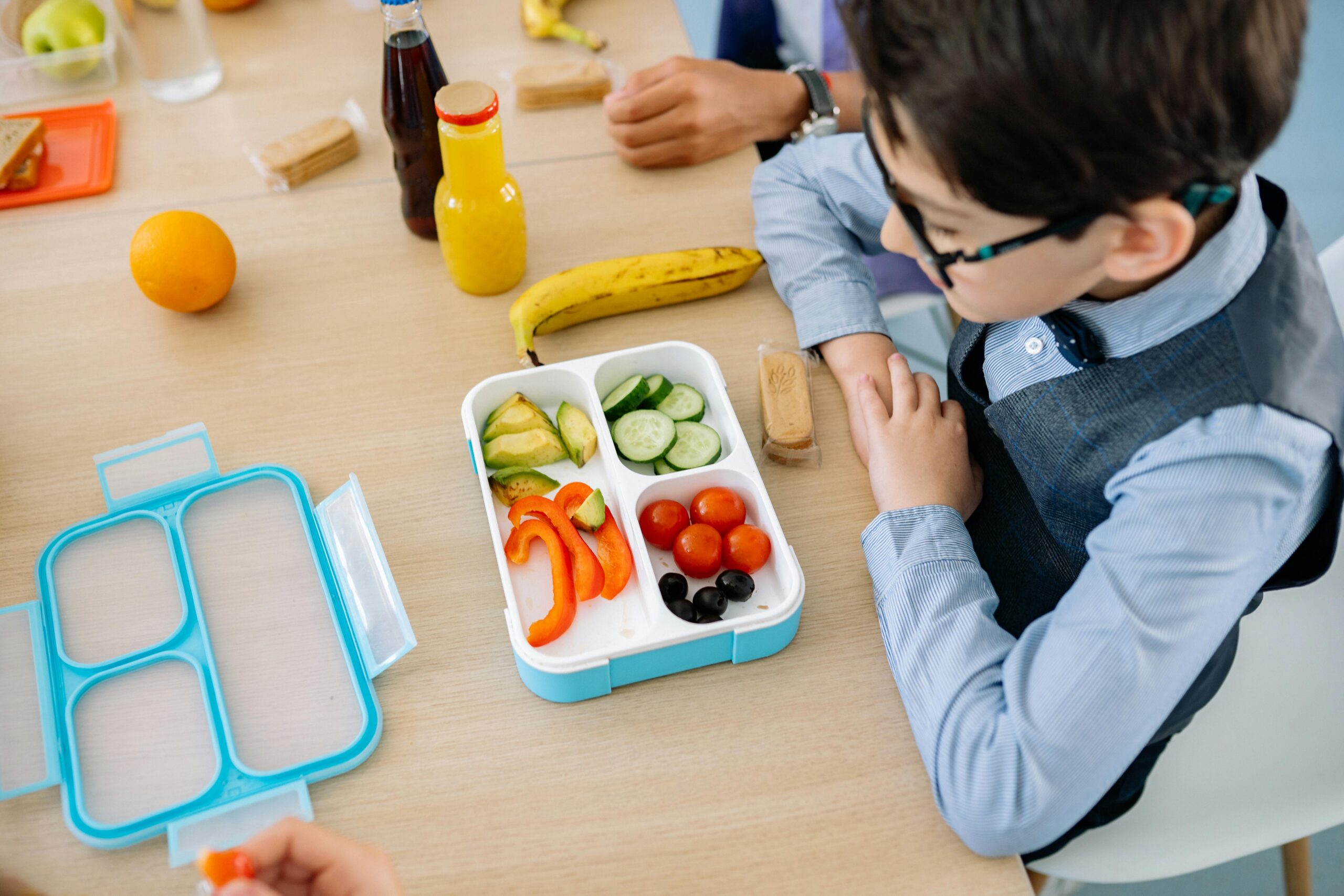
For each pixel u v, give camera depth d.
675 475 0.83
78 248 1.06
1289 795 0.93
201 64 1.22
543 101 1.22
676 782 0.71
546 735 0.73
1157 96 0.53
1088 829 0.92
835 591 0.82
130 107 1.22
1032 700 0.68
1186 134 0.54
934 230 0.66
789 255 1.02
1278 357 0.67
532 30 1.30
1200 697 0.89
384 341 0.98
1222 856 0.91
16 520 0.84
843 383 0.95
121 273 1.03
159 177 1.13
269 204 1.11
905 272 1.39
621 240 1.08
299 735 0.73
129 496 0.85
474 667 0.77
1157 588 0.66
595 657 0.72
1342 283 0.98
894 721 0.74
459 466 0.89
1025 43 0.52
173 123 1.20
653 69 1.16
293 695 0.75
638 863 0.67
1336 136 2.40
